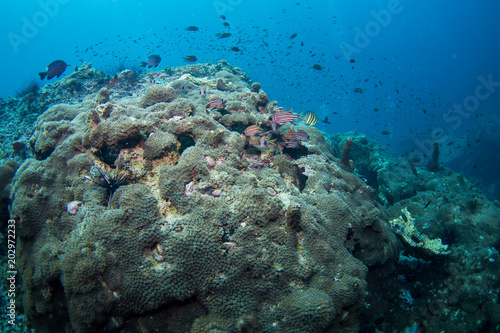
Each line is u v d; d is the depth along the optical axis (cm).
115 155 405
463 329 438
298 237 322
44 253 302
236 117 549
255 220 298
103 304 246
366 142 1234
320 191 445
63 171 388
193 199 308
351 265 326
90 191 342
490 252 482
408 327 473
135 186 303
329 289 289
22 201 350
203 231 278
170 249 267
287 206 339
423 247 519
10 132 865
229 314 261
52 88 1002
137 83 1088
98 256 258
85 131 439
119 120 399
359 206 464
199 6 6912
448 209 591
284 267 287
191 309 269
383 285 444
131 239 271
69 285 251
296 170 500
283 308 264
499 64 8812
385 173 991
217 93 795
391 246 458
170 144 374
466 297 456
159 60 877
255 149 516
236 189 324
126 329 263
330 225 375
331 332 284
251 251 284
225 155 387
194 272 264
